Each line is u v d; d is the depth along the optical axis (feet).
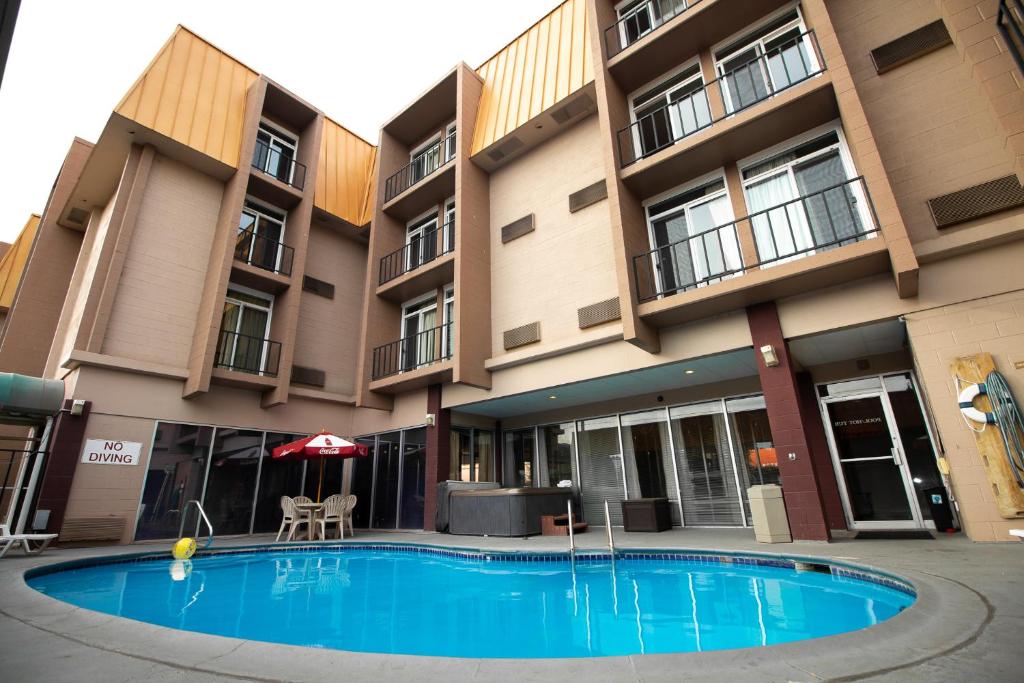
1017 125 16.58
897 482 24.30
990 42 17.48
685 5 29.76
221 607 14.99
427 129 44.09
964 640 8.03
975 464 17.26
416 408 36.60
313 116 42.57
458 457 36.60
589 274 29.78
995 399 17.13
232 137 36.99
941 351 18.51
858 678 6.91
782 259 22.27
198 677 7.55
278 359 36.50
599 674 7.34
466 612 14.10
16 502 26.84
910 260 17.84
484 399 32.68
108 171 34.88
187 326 33.19
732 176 25.91
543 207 33.35
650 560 20.29
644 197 28.71
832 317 21.11
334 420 40.16
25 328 37.24
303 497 31.73
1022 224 17.48
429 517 33.12
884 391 25.32
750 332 22.97
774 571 17.35
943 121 20.56
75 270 36.32
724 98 26.99
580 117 33.22
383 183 42.57
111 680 7.43
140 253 31.99
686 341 24.81
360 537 31.27
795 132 23.99
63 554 22.71
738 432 28.91
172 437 31.19
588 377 28.09
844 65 20.76
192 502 31.17
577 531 29.07
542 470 36.52
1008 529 16.48
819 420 26.55
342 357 41.93
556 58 34.58
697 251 26.40
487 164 36.68
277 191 39.01
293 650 8.59
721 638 10.96
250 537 32.63
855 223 21.16
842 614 12.25
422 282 37.91
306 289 40.93
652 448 31.71
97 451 28.09
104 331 29.43
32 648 8.82
